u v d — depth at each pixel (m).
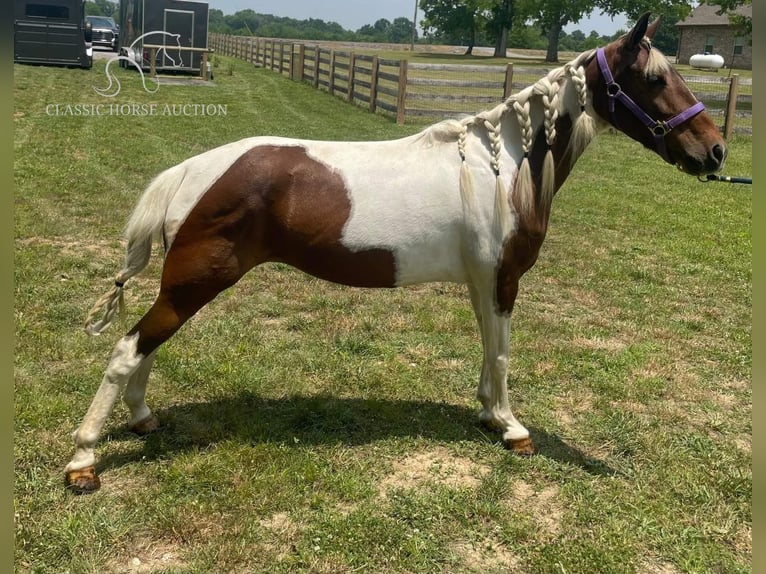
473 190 3.14
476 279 3.29
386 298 5.66
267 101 17.89
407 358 4.62
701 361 4.78
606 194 9.95
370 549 2.78
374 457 3.43
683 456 3.55
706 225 8.36
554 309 5.64
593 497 3.18
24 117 13.12
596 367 4.59
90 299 5.18
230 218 2.98
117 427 3.54
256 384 4.09
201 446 3.44
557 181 3.32
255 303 5.39
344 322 5.09
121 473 3.18
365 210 3.11
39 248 6.16
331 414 3.80
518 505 3.13
